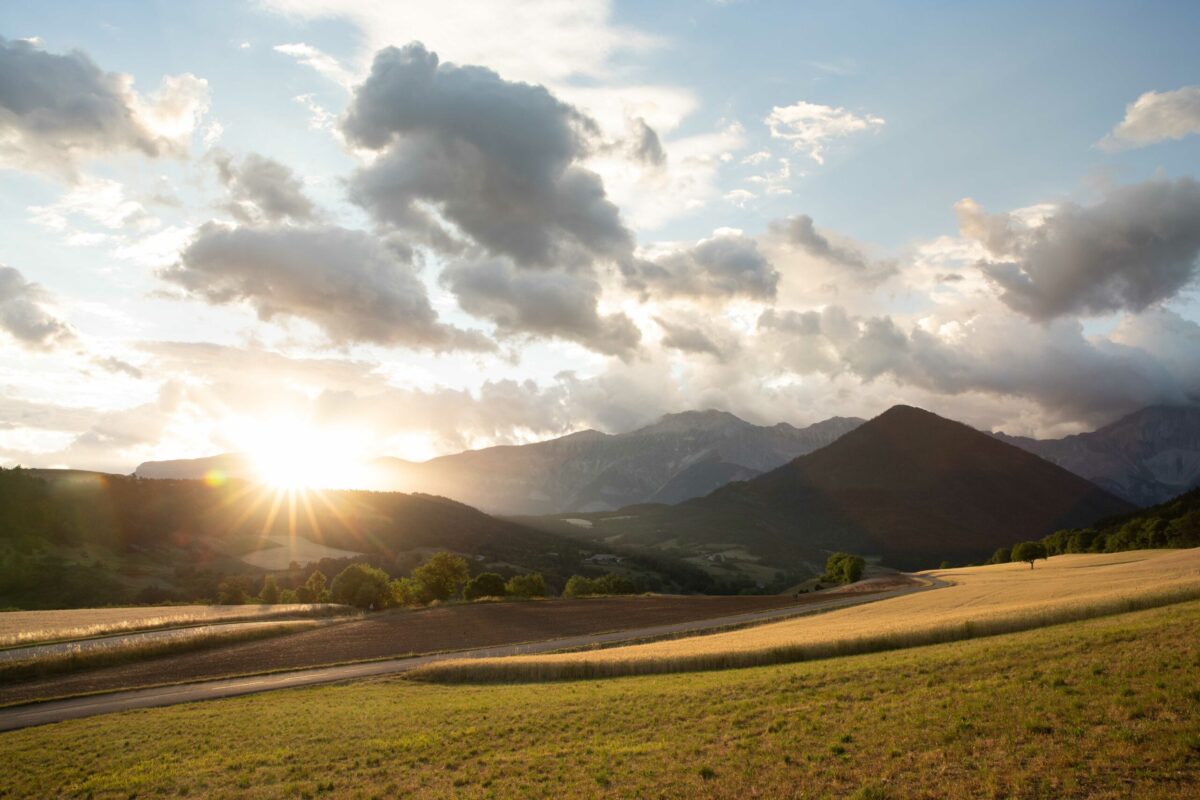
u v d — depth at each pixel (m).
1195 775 15.73
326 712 37.72
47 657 60.28
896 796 16.94
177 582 171.00
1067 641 30.08
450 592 145.38
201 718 38.69
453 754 25.80
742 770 20.03
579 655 52.72
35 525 173.88
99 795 25.11
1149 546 173.12
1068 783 16.22
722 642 54.62
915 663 30.75
